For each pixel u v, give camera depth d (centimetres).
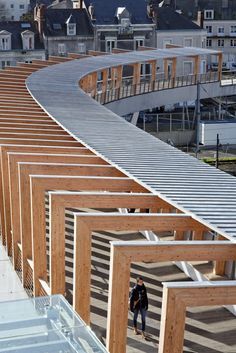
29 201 2245
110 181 2177
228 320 2069
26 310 1378
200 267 2306
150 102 6084
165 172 2288
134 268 2431
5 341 1268
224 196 2022
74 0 9444
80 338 1279
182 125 6419
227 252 1669
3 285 2256
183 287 1469
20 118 3197
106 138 2828
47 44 8219
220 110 6912
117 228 1838
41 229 2122
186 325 2036
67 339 1274
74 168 2298
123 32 8506
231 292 1486
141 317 1973
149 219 1839
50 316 1355
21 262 2336
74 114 3334
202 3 10462
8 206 2477
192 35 8831
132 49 8612
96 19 8456
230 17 10325
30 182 2148
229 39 10344
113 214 1830
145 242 1661
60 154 2495
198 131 5672
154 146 2738
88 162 2470
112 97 5659
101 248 2594
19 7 11862
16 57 8125
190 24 8881
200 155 5591
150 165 2380
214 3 10400
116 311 1675
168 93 6222
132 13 8675
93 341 1272
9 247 2488
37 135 2816
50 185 2130
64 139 2838
